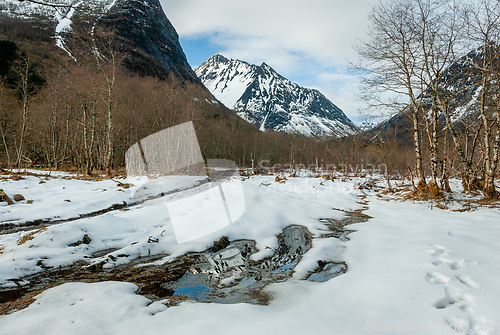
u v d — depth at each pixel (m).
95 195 10.12
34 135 24.55
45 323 2.52
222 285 3.82
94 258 4.89
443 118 13.68
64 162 25.30
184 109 24.80
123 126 24.09
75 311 2.78
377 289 3.29
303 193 13.82
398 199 11.92
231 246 5.58
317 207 10.07
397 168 23.09
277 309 2.95
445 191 12.04
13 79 28.70
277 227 7.01
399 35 11.55
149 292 3.56
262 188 14.23
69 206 8.84
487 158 10.41
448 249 4.49
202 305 3.01
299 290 3.50
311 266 4.45
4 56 30.12
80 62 20.69
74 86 19.36
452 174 17.80
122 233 6.05
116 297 3.18
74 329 2.42
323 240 5.88
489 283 3.25
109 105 17.83
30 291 3.54
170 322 2.57
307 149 43.75
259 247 5.56
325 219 8.34
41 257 4.56
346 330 2.38
